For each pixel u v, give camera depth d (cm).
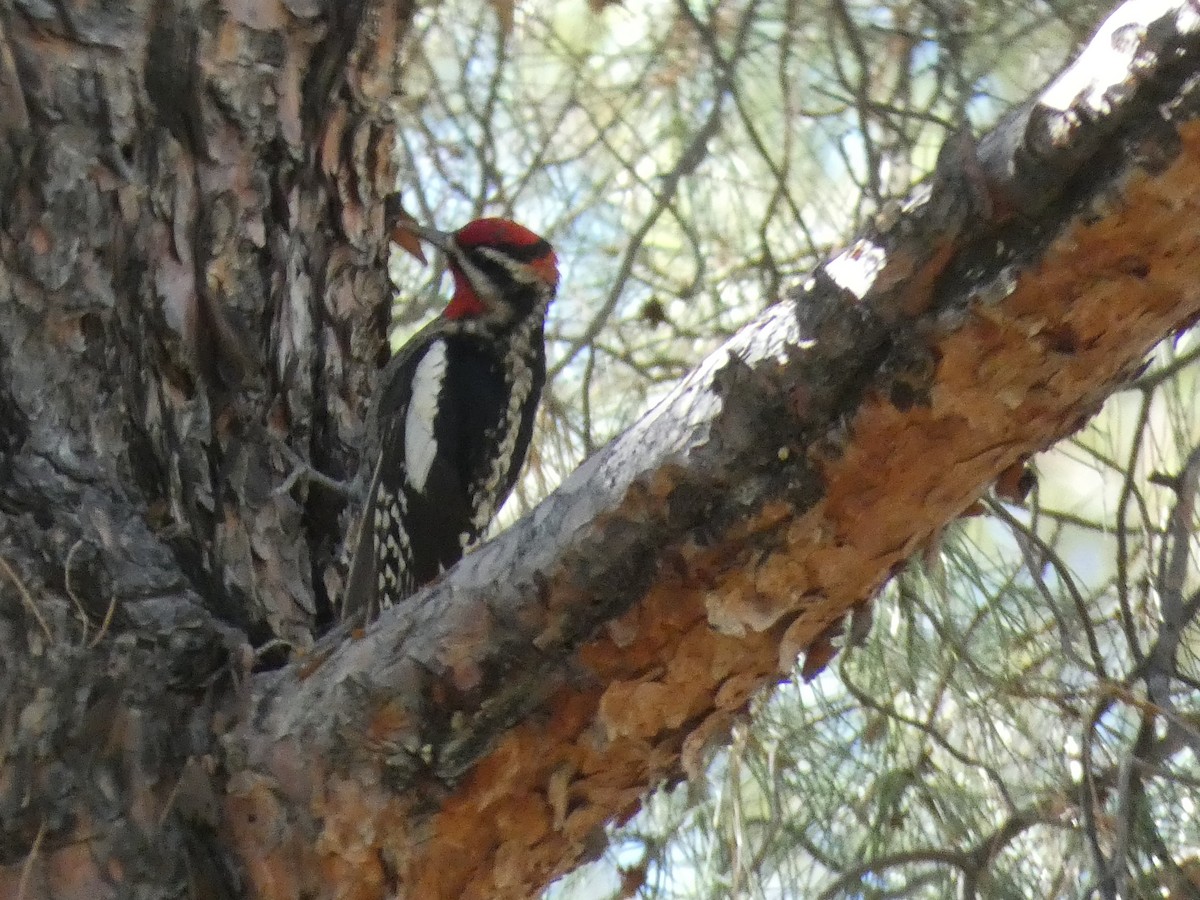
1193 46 387
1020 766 723
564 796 505
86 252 568
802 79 895
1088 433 862
